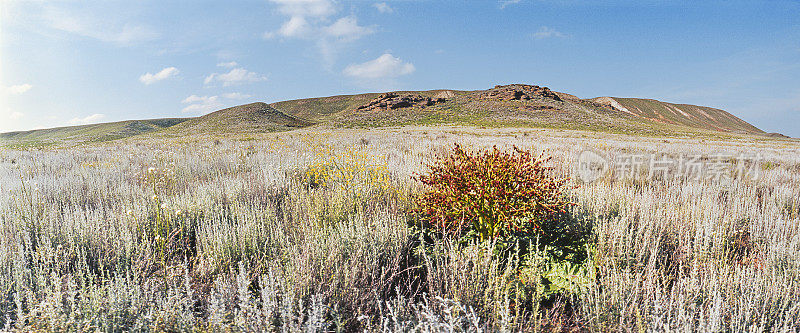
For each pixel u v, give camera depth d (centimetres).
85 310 196
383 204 452
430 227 389
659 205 389
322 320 191
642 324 205
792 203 472
